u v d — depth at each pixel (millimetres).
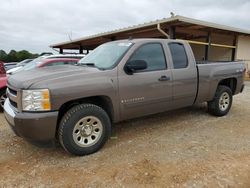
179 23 11680
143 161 3537
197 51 18844
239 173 3205
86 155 3768
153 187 2889
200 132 4812
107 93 3887
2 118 6031
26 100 3357
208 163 3475
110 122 4070
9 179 3111
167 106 4797
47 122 3367
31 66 8570
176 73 4797
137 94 4254
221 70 5754
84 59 4996
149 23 12234
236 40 16500
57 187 2926
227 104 6086
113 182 3006
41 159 3666
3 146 4152
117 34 15570
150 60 4520
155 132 4805
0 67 6852
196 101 5367
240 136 4605
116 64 4094
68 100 3508
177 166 3383
